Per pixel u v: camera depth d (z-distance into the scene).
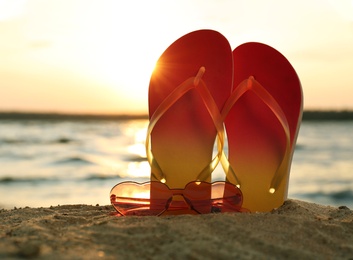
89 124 47.75
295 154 20.14
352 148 22.06
